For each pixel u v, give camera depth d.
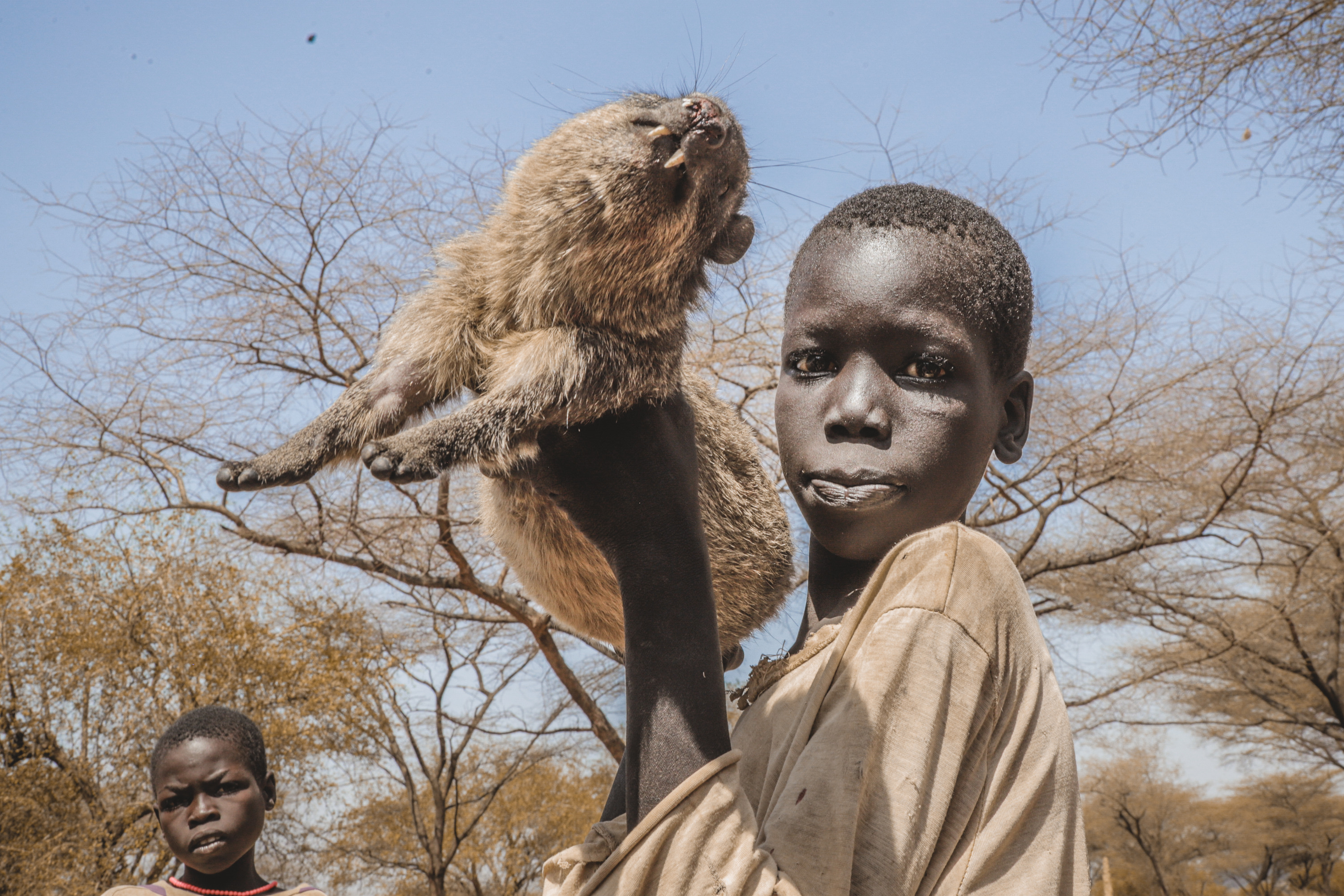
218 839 3.32
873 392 1.39
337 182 13.52
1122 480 13.84
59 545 13.21
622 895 1.13
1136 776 25.20
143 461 13.47
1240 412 13.98
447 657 16.81
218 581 13.72
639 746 1.29
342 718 14.61
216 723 3.47
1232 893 26.77
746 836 1.15
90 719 13.30
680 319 2.66
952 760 1.18
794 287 1.50
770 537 2.78
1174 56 10.55
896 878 1.10
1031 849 1.23
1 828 12.27
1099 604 15.65
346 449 2.47
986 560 1.28
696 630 1.40
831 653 1.30
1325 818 24.97
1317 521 14.78
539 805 19.20
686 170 2.50
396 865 17.50
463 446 2.05
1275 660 16.14
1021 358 1.51
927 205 1.47
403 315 2.66
